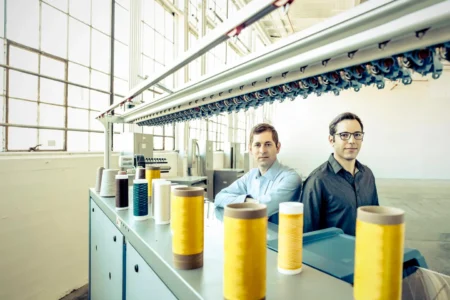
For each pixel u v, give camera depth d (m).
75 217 2.55
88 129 3.01
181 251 0.66
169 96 1.27
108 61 3.29
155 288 0.80
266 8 0.54
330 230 0.92
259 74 0.78
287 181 1.52
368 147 10.12
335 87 0.76
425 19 0.41
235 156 6.66
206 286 0.58
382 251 0.41
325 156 10.45
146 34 4.14
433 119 9.63
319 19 6.77
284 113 10.83
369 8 0.45
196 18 5.00
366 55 0.56
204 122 6.31
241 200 1.51
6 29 2.20
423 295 0.62
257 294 0.49
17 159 2.04
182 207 0.65
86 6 2.96
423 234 3.78
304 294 0.55
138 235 0.93
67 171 2.46
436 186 8.11
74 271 2.55
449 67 8.16
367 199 1.38
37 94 2.47
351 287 0.58
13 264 2.02
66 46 2.74
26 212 2.11
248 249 0.48
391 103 9.90
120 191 1.30
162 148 4.68
